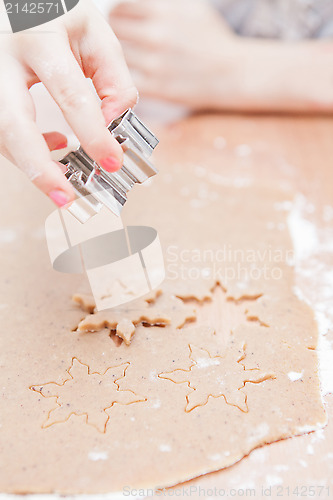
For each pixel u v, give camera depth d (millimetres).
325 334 385
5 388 347
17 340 377
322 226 484
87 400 339
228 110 717
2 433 323
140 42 738
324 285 424
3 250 457
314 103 676
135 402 338
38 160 307
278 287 420
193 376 352
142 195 521
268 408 335
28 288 419
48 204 514
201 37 735
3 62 315
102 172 322
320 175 555
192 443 318
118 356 366
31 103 319
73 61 315
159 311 396
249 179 551
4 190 536
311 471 309
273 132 645
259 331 385
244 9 795
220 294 420
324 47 728
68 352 369
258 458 315
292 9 762
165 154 597
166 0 761
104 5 792
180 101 724
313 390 346
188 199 517
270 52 717
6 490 300
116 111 338
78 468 307
